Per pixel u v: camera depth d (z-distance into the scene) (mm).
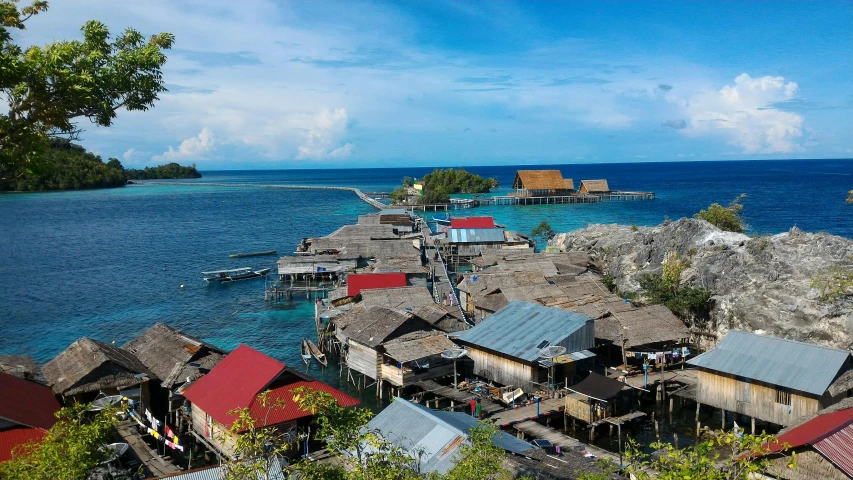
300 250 99625
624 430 37969
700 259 60750
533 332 42719
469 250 93438
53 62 14336
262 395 19359
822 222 114562
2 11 14570
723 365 36469
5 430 29250
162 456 33625
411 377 42594
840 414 28312
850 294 45719
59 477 19328
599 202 180500
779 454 26344
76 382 36188
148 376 39312
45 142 15352
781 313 47438
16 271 87250
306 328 61719
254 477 16281
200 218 155625
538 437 34375
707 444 15258
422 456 26875
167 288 78250
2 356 40094
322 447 33281
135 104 16578
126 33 16219
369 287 61125
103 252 104125
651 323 46781
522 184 184625
